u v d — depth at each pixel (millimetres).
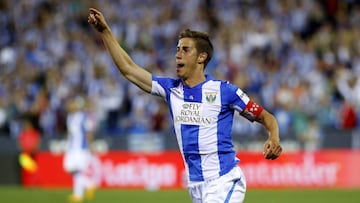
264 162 63219
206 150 22812
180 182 63719
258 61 74312
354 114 66688
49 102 72188
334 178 62969
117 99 70812
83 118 53125
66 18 86000
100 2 86250
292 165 63156
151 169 64250
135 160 64500
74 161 52844
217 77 72250
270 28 79125
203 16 83125
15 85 76938
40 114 70625
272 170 63156
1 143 66625
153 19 83062
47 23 85312
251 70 72938
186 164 23266
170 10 83750
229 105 22953
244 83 70875
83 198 55094
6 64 81000
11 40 84688
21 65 79500
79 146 53094
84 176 53531
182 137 23047
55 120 70938
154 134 65000
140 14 83812
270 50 76812
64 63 78625
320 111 68000
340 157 63031
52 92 73500
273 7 82688
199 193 23094
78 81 75188
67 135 65938
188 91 23000
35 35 84062
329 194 57500
